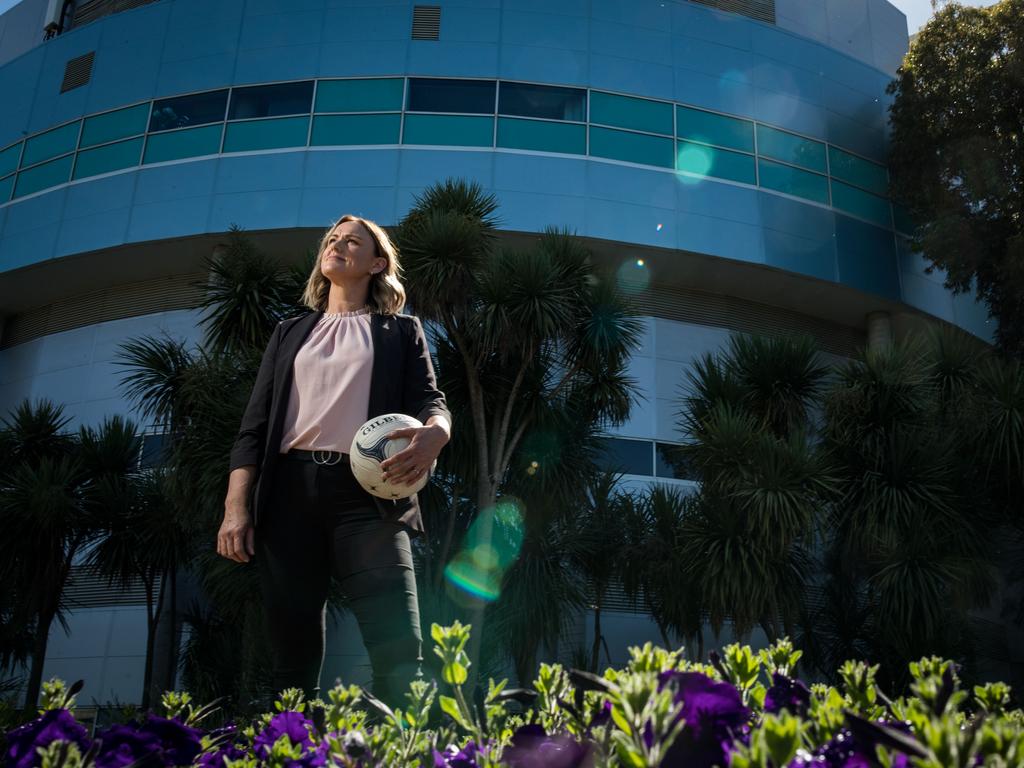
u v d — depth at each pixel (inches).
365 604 64.7
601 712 26.3
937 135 575.5
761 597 294.4
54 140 605.0
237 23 591.2
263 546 68.2
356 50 574.6
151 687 381.4
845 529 340.8
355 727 32.4
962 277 556.1
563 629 326.6
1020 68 534.3
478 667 289.9
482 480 301.9
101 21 623.8
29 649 447.2
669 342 581.0
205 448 300.4
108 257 574.9
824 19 689.0
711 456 315.3
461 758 26.0
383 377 71.5
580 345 326.0
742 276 581.6
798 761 21.0
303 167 550.0
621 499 361.4
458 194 342.3
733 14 617.6
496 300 300.5
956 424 361.1
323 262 77.9
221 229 542.3
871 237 601.9
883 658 338.3
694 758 20.0
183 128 574.9
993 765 15.2
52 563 370.6
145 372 352.5
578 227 541.6
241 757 35.7
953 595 322.3
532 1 587.2
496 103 563.5
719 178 574.9
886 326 618.2
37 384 617.6
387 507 67.1
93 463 406.3
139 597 510.0
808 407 358.3
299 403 70.7
